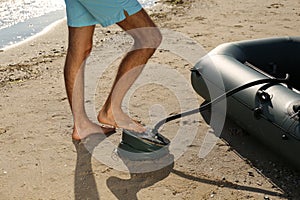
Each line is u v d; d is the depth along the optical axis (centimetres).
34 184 371
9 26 694
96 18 378
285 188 362
